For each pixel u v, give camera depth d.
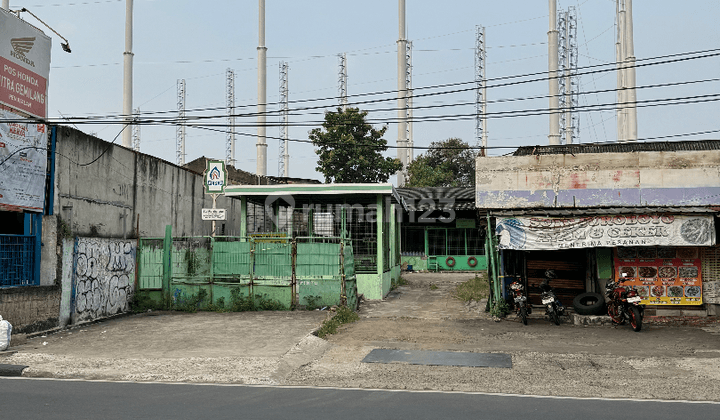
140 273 16.62
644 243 13.75
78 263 13.79
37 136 12.70
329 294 15.86
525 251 16.38
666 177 14.95
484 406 7.00
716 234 14.66
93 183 14.73
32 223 12.76
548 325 13.85
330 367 9.56
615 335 12.50
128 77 41.81
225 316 15.15
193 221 21.75
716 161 14.77
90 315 14.19
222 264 16.27
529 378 8.70
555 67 42.16
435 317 15.17
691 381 8.49
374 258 19.55
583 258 16.03
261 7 43.81
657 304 14.80
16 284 12.19
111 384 8.34
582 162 15.42
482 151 16.95
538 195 15.60
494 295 15.69
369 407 6.92
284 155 68.62
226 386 8.21
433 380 8.58
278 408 6.84
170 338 12.05
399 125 48.81
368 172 37.47
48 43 13.56
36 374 9.08
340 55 62.06
